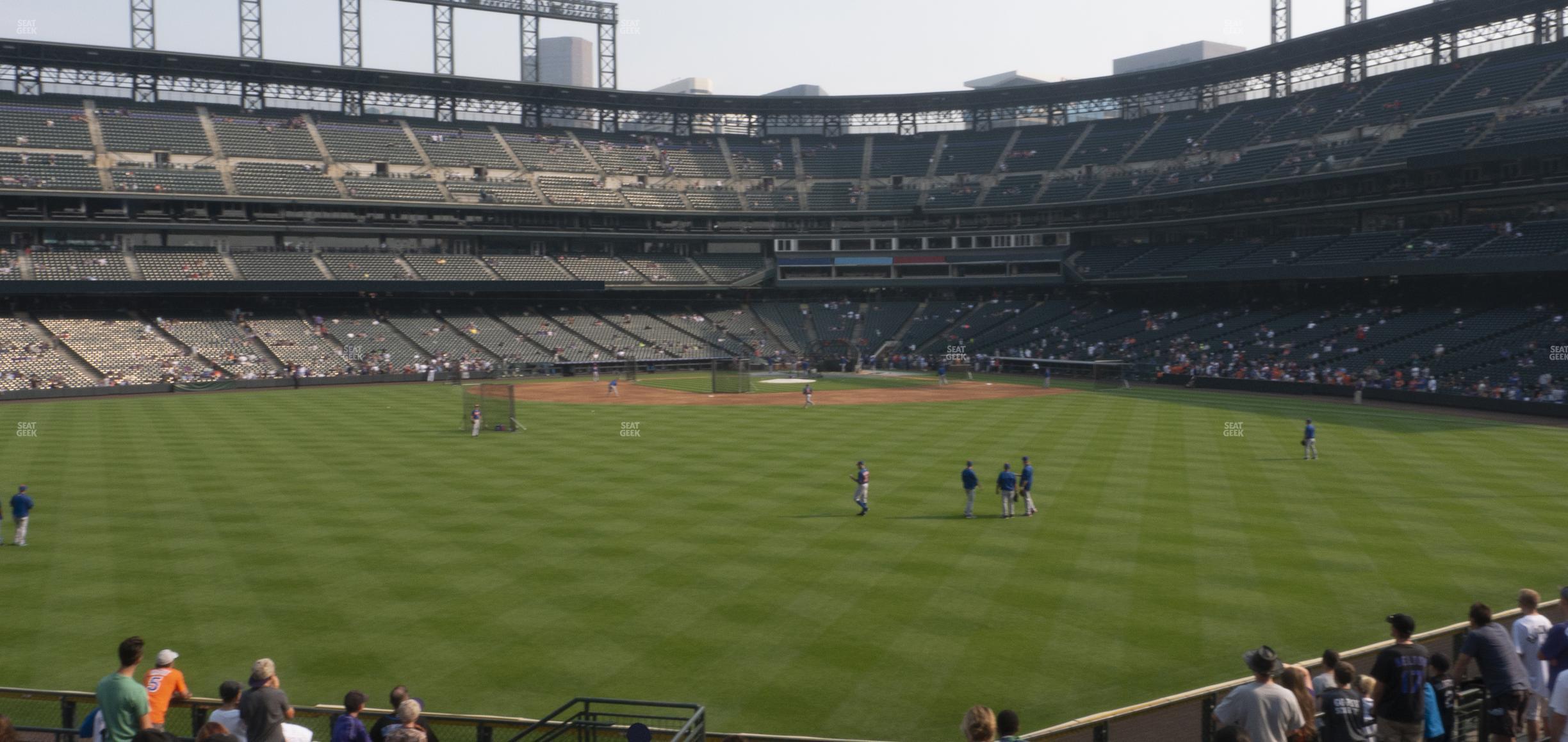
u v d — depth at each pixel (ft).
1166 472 132.16
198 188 304.30
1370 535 96.27
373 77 352.28
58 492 119.85
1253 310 310.24
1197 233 341.21
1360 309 281.74
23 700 59.16
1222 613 73.82
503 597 78.69
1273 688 35.17
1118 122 388.78
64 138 303.48
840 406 229.04
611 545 94.12
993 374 334.65
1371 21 296.51
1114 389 272.10
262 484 124.98
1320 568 85.05
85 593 79.97
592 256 372.38
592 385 294.05
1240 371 271.90
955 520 104.22
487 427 184.14
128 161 306.14
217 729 34.42
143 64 323.78
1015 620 72.84
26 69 320.91
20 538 94.68
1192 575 83.41
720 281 375.45
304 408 222.48
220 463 141.79
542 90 380.17
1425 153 268.21
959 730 55.62
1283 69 339.77
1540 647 41.22
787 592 79.77
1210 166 330.34
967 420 196.65
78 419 199.11
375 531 100.17
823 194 391.65
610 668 64.75
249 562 88.74
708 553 91.30
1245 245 317.01
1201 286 334.03
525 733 46.93
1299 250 296.51
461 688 61.62
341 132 353.10
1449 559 87.51
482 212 345.31
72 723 50.85
